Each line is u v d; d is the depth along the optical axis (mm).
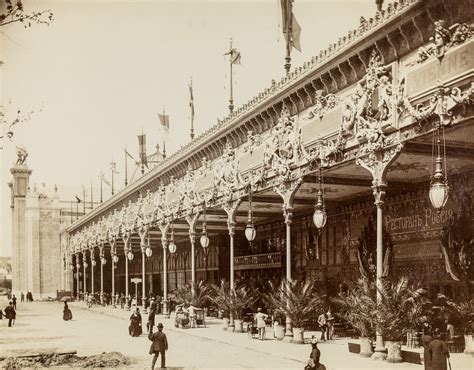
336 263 33625
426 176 26141
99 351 25828
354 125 22438
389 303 19875
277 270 40719
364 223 31172
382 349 20062
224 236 52062
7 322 44469
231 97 36625
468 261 23344
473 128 18688
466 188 24016
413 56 19906
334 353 22156
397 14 19547
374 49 21375
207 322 39625
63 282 100375
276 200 34250
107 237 69250
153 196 51250
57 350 26219
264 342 26688
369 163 21531
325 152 24438
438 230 25609
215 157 38750
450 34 18031
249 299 33312
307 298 26562
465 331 21234
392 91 20438
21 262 99250
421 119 18875
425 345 14828
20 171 100500
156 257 72188
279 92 27922
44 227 101250
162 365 20219
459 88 17547
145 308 52406
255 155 31531
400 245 27875
